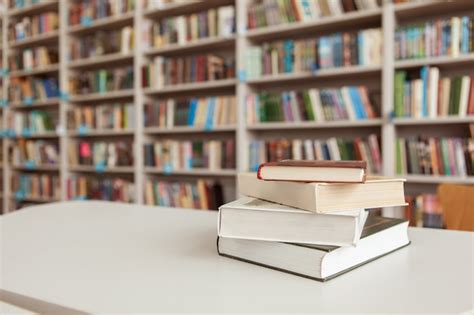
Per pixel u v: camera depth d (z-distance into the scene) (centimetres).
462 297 42
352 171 51
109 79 321
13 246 68
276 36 262
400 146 211
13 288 47
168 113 288
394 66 211
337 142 228
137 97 298
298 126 238
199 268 54
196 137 311
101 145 323
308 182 52
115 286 47
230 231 55
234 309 40
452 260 57
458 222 114
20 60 376
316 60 232
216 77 273
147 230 81
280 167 55
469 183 198
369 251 56
